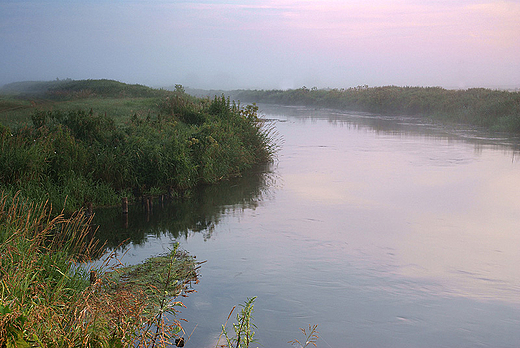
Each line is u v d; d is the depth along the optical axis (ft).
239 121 59.21
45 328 11.40
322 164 53.98
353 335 16.29
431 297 19.35
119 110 68.49
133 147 41.96
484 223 30.07
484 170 48.78
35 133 40.91
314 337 16.10
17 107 72.33
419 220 30.96
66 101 87.51
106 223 30.96
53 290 15.28
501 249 25.20
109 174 38.63
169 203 36.81
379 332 16.55
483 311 18.11
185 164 41.96
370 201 36.24
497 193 38.47
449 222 30.37
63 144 38.63
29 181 32.91
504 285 20.52
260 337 16.06
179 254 24.70
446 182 43.09
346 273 21.97
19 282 14.15
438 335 16.33
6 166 33.12
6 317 10.40
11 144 35.37
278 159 57.98
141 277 20.95
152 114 63.57
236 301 18.97
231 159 48.96
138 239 27.48
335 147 68.39
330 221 30.99
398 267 22.68
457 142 72.64
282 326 16.90
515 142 72.13
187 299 18.99
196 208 35.09
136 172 40.37
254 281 21.03
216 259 23.93
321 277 21.50
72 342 10.99
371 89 185.16
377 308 18.39
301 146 69.72
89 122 44.27
